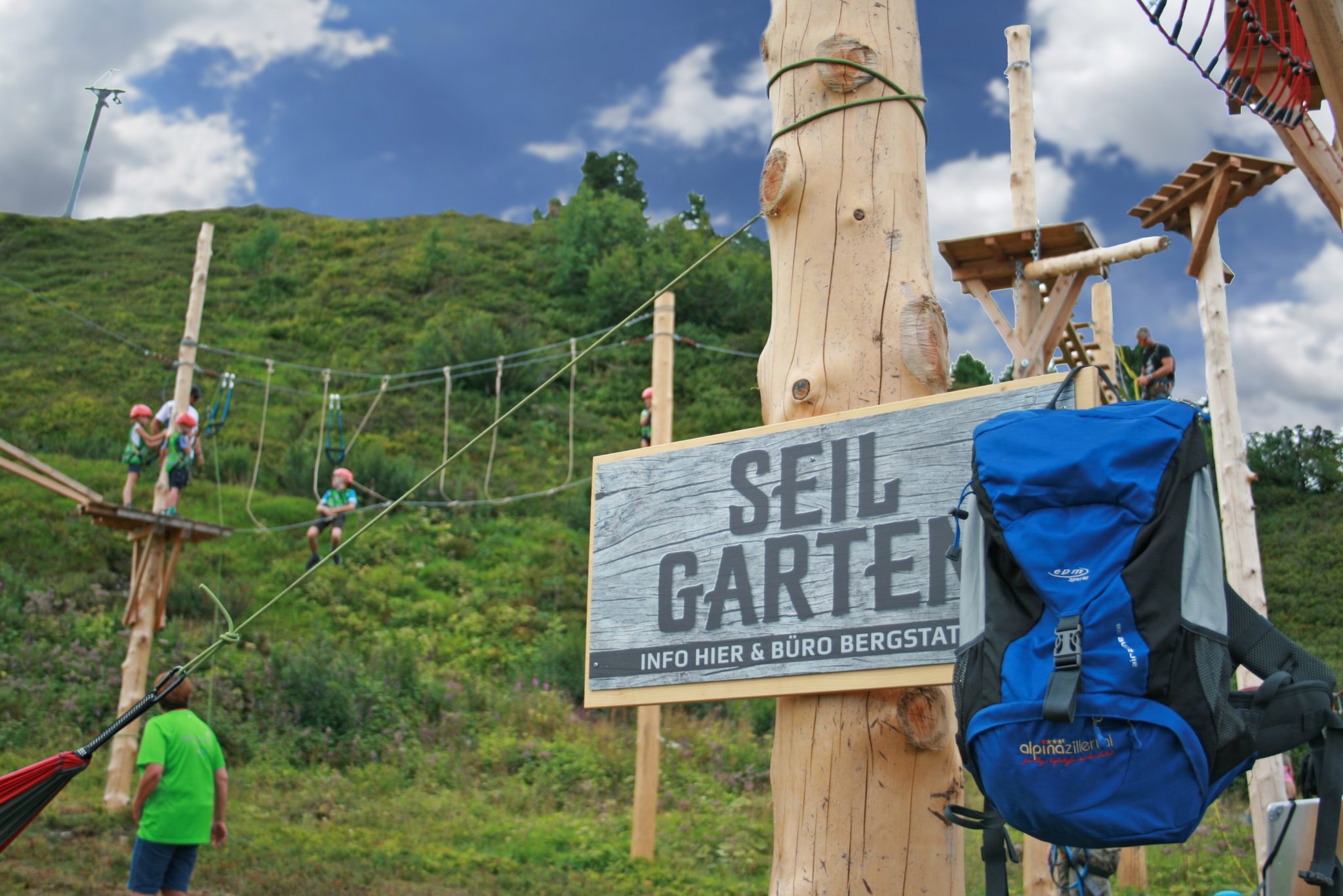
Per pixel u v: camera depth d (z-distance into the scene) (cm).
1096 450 182
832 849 232
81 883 758
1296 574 2173
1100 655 166
